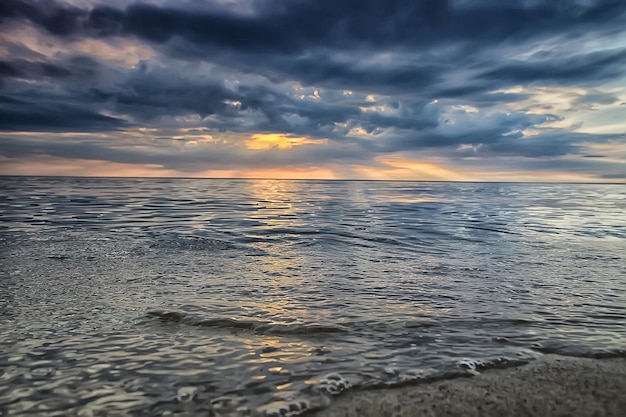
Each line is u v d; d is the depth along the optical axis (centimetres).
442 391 301
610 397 295
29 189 4228
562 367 344
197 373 323
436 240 1171
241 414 265
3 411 261
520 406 282
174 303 516
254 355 361
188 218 1744
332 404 279
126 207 2292
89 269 717
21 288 580
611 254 945
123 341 389
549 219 1848
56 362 339
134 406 271
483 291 604
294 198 3606
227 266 770
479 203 3098
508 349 383
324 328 434
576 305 535
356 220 1747
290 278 678
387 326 446
